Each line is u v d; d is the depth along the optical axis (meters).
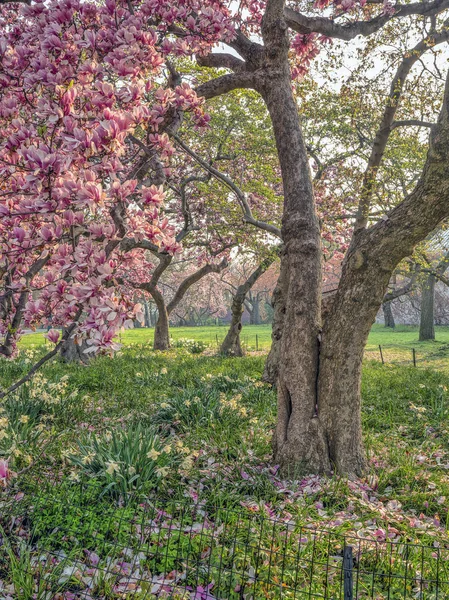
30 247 4.02
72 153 3.73
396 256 6.02
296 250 6.75
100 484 5.02
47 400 8.06
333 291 8.05
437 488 5.86
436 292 44.00
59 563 3.84
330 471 6.32
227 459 6.57
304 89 13.23
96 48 5.16
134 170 5.99
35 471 5.34
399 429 8.49
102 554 4.10
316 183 16.44
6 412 7.46
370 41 10.76
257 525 4.57
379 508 5.16
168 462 5.90
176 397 8.86
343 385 6.35
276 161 16.25
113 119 3.86
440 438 8.09
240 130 16.50
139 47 4.89
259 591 3.68
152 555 4.07
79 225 3.93
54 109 3.96
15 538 4.19
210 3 7.23
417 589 3.79
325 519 4.83
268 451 6.96
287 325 6.69
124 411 8.90
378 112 13.48
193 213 19.14
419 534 4.64
